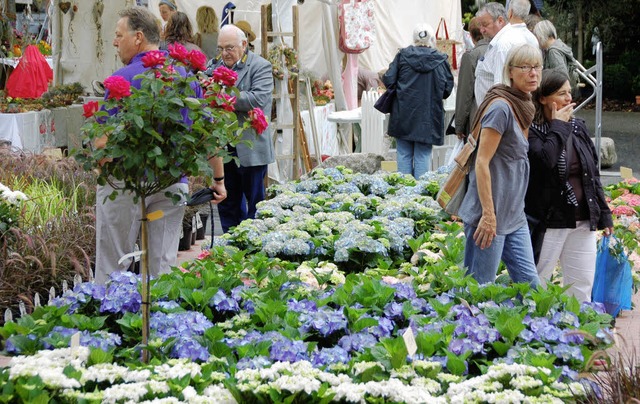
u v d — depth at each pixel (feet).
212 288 17.42
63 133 42.73
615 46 106.11
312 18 58.03
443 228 26.81
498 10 31.94
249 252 24.22
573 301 17.26
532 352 14.92
